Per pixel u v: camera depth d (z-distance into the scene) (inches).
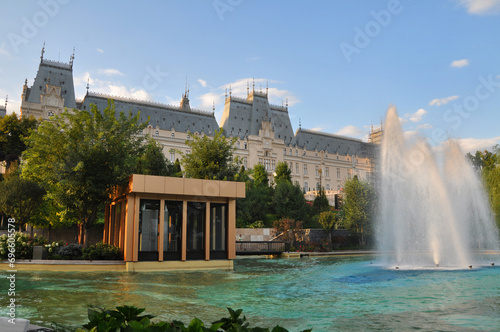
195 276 744.3
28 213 1485.0
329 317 362.6
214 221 969.5
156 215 912.9
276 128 5669.3
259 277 723.4
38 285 593.9
